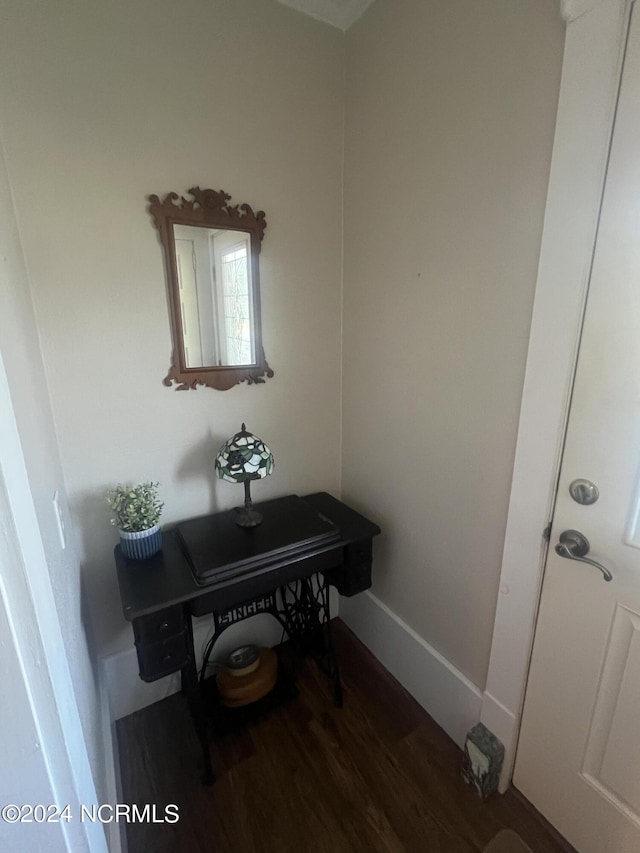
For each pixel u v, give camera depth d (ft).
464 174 3.58
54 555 2.51
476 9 3.26
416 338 4.34
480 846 3.66
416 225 4.13
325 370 5.49
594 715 3.29
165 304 4.30
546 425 3.20
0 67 3.26
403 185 4.21
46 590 1.87
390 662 5.43
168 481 4.70
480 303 3.62
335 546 4.48
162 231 4.10
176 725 4.82
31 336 3.30
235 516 4.83
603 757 3.28
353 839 3.73
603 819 3.35
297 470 5.61
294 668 5.57
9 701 1.49
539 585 3.50
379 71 4.28
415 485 4.66
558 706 3.54
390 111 4.22
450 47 3.51
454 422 4.06
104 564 4.50
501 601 3.80
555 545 3.33
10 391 1.89
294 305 5.07
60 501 3.43
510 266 3.33
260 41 4.24
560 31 2.77
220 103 4.17
